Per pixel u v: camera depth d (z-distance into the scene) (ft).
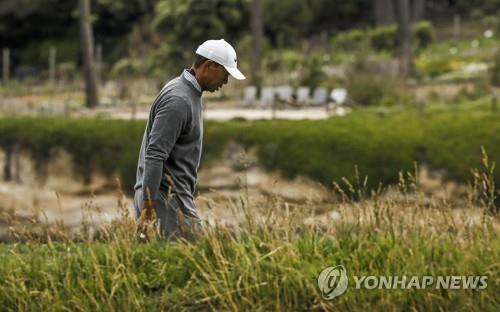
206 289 37.01
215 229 39.65
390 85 169.68
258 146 132.77
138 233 39.60
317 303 36.11
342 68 200.13
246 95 173.17
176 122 38.88
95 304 36.96
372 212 41.27
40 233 42.11
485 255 37.60
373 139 130.11
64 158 142.92
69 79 244.22
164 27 228.84
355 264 37.58
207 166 133.18
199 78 39.65
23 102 180.55
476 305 35.73
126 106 181.68
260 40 204.13
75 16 280.31
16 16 282.77
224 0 230.07
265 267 37.35
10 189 142.00
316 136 132.57
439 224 39.81
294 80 190.49
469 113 137.28
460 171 123.95
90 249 39.70
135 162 140.36
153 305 36.96
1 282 38.73
